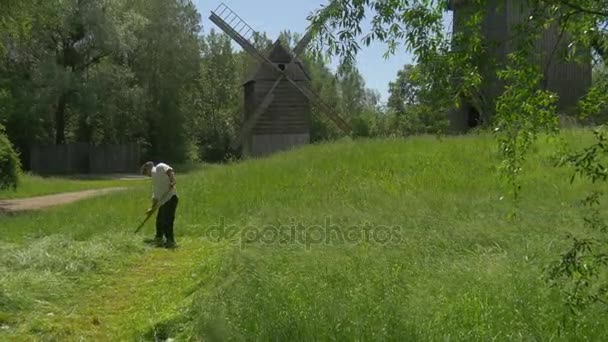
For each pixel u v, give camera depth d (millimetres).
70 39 47562
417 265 6844
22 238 12086
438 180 15453
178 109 56156
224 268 7609
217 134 65500
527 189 12383
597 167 3756
